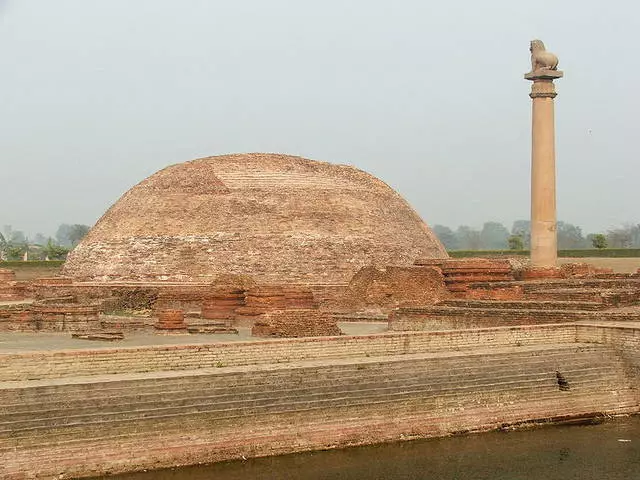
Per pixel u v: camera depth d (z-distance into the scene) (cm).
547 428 3030
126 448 2392
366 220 6028
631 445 2828
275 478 2414
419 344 3180
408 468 2555
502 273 4978
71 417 2334
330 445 2694
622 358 3362
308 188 6094
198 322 4534
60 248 11356
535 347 3319
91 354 2600
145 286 5581
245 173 6131
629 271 6719
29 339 3816
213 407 2525
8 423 2252
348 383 2759
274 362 2869
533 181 5091
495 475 2512
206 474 2412
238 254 5703
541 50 5088
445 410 2916
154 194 6138
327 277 5669
